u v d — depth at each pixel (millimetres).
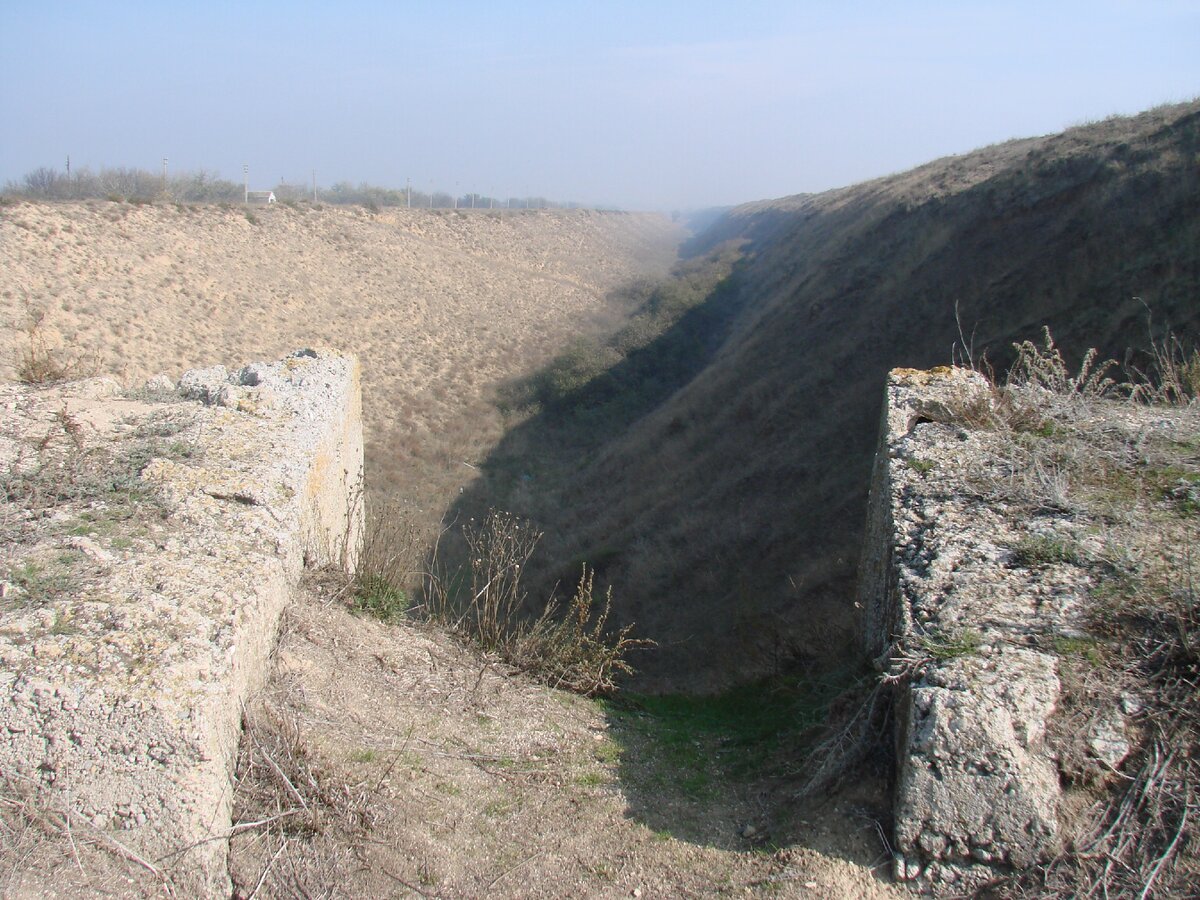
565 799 3842
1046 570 3748
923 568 3939
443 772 3881
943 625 3490
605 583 14180
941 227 19219
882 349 17062
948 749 2951
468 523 17562
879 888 2984
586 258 52562
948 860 2951
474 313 34844
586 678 5625
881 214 23594
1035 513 4273
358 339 28406
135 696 2898
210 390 6129
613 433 24531
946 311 16328
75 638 3113
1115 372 11641
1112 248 13531
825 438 15383
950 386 5875
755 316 28641
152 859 2855
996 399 5555
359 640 4840
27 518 4047
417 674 4805
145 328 22797
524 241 49531
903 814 2988
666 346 30406
